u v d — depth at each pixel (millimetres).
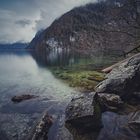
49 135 14562
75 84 30875
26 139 14352
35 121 17438
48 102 23219
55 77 40188
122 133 14820
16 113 19641
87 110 15422
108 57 77500
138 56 26094
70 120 15609
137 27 24094
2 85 34531
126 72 22094
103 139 14109
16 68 63844
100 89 21891
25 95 25344
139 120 15359
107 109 18547
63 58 103125
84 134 14633
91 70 42125
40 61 92062
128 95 20969
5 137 14898
